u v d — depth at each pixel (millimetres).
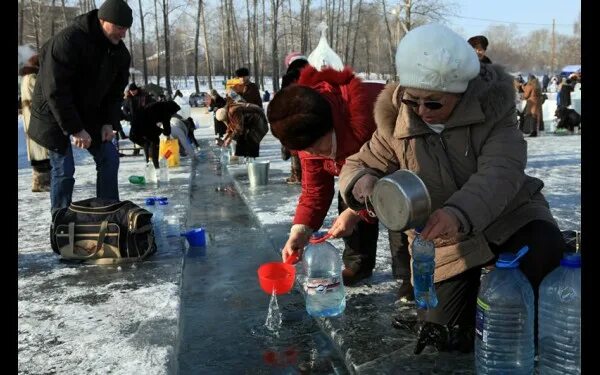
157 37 36969
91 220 3904
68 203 4586
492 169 1973
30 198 6789
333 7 36906
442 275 2229
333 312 2832
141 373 2285
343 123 2566
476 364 2010
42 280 3582
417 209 1818
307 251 3041
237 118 8305
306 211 2961
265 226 4840
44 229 5035
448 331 2277
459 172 2146
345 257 3299
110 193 4871
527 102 13422
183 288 3541
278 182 7312
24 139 11547
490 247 2195
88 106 4531
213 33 53125
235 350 2645
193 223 5484
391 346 2432
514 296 1915
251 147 8508
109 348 2535
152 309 3004
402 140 2211
